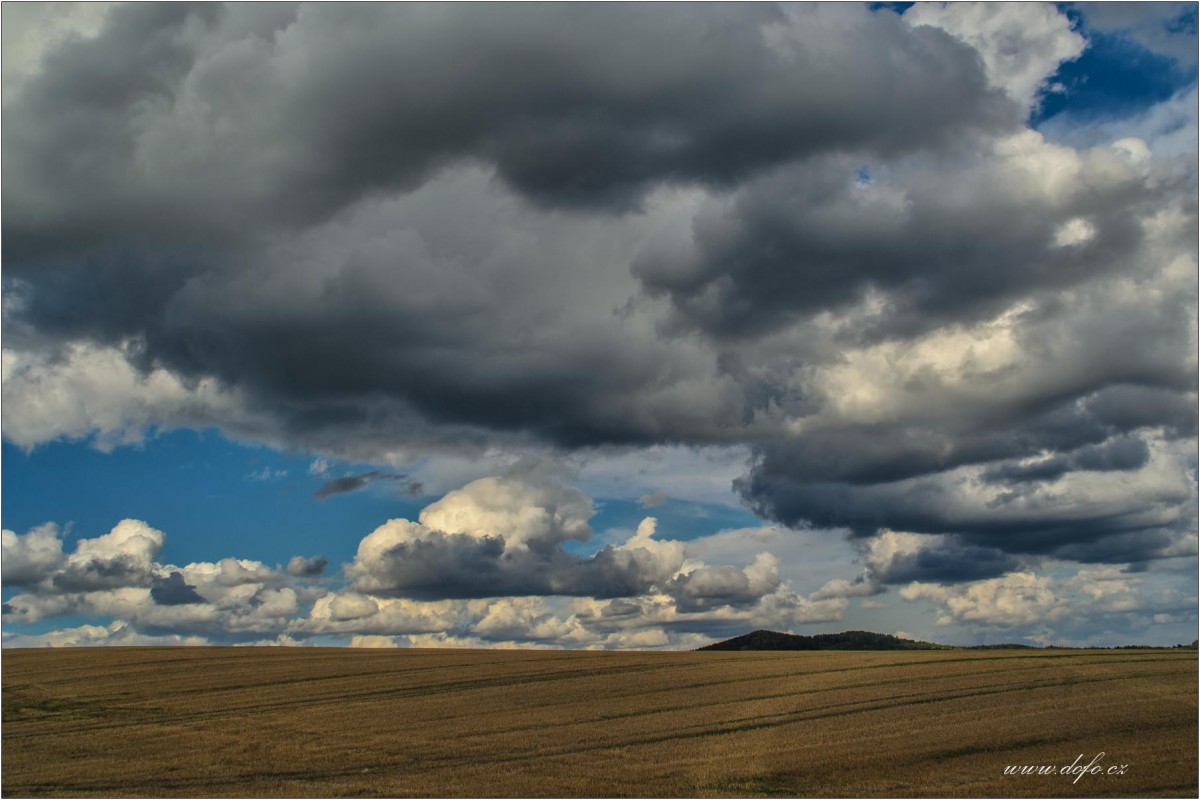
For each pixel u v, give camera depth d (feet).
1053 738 114.32
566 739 127.03
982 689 152.97
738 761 110.42
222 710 159.33
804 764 107.76
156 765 116.67
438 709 155.43
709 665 204.95
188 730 140.87
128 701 170.40
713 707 148.87
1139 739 111.86
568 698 163.43
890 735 120.78
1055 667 174.40
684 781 102.37
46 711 162.09
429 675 200.54
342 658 240.53
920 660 196.34
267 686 187.11
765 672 188.03
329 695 174.09
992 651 211.20
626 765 110.42
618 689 172.35
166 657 244.22
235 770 113.19
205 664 227.61
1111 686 149.48
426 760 116.57
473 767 111.75
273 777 109.29
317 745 127.44
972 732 119.75
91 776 111.34
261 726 143.02
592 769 108.88
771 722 134.00
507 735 131.13
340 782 106.01
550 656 236.43
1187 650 203.51
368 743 127.85
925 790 95.09
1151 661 179.01
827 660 205.98
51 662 235.40
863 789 96.58
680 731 129.90
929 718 130.72
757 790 98.17
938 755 108.99
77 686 190.70
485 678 193.67
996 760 105.50
